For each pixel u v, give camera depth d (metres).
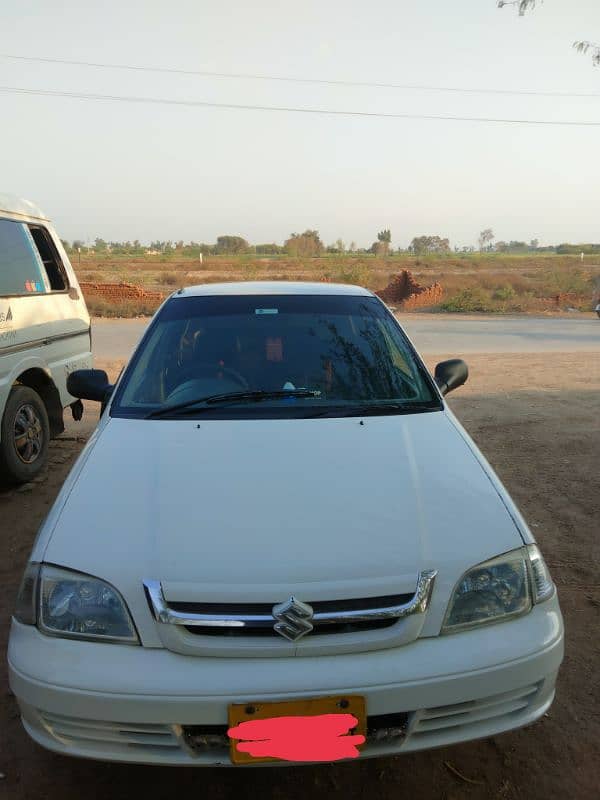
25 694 2.03
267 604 2.01
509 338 16.53
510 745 2.55
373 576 2.07
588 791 2.34
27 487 5.24
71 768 2.46
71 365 5.91
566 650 3.08
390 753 2.03
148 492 2.39
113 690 1.94
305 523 2.23
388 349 3.49
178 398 3.15
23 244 5.25
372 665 1.98
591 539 4.24
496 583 2.16
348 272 35.44
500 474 5.44
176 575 2.06
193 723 1.94
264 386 3.22
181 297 3.85
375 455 2.62
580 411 7.57
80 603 2.07
